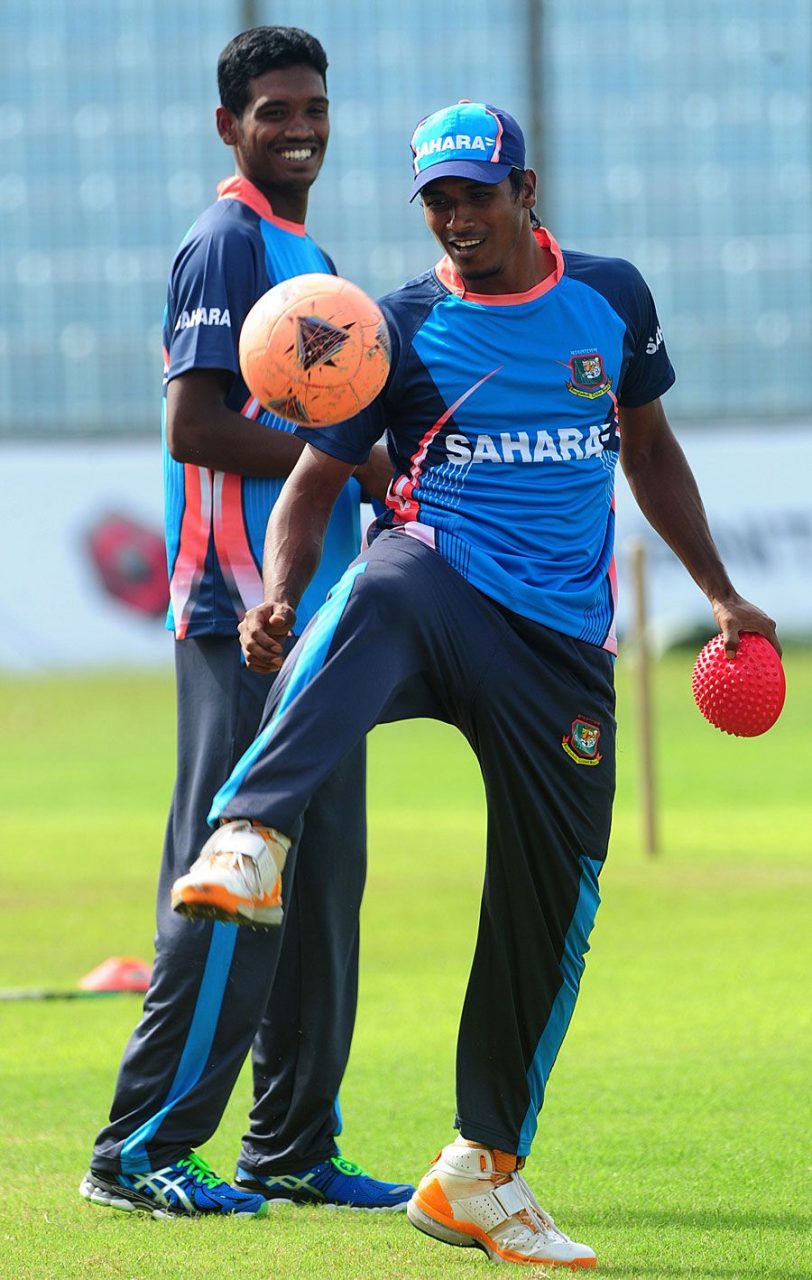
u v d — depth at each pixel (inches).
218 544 631.8
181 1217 608.1
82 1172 676.1
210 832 625.6
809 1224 593.3
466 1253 561.3
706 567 601.9
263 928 483.8
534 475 544.1
